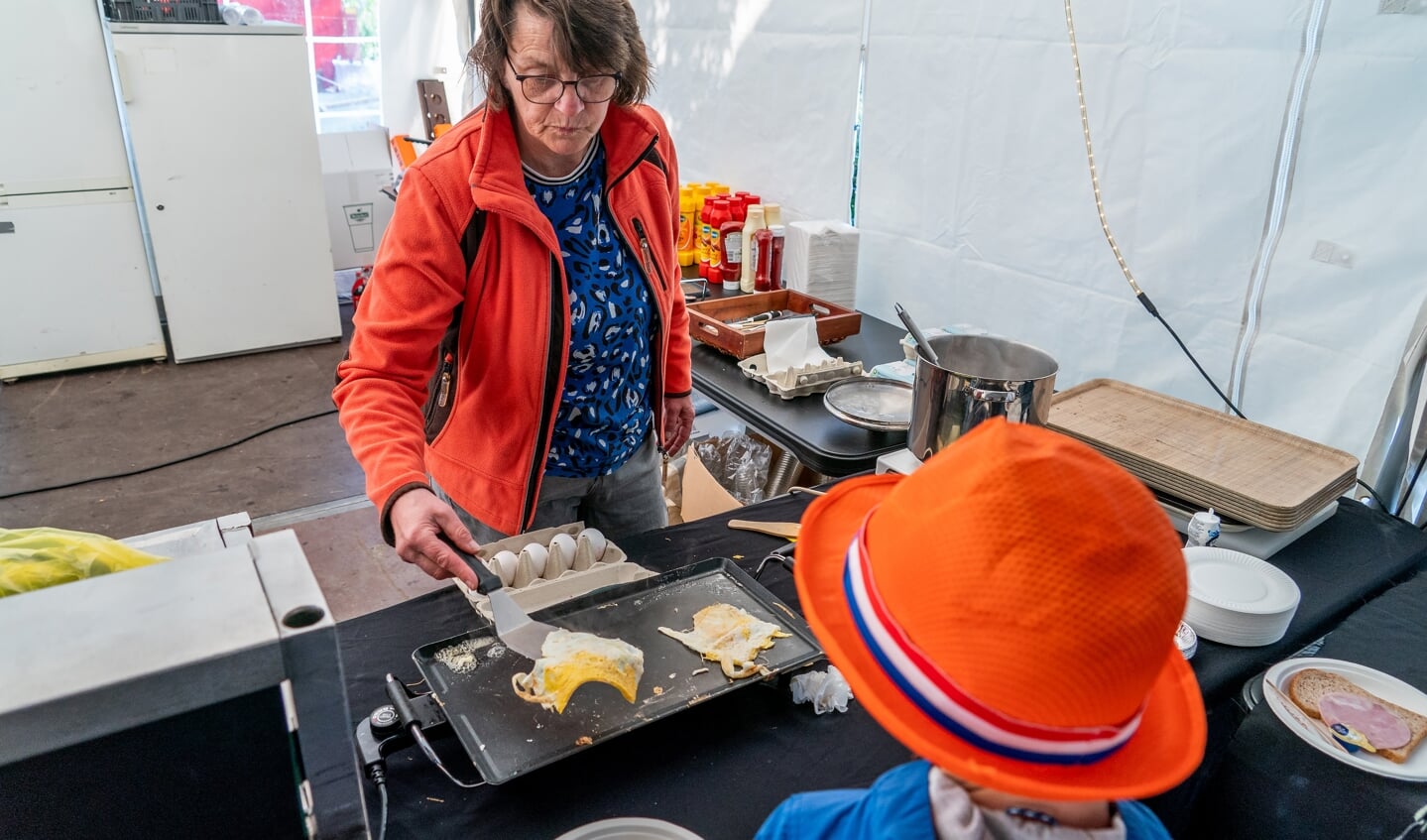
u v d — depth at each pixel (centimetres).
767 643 104
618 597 114
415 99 489
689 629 108
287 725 52
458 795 87
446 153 122
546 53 109
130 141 367
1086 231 188
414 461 113
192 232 379
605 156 134
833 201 251
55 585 55
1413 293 143
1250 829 99
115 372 388
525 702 94
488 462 139
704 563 121
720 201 252
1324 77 147
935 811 50
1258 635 111
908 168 225
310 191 398
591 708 93
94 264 370
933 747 47
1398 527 141
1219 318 170
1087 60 179
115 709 45
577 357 138
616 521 161
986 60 199
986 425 51
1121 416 156
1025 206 199
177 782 50
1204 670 107
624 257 140
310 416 355
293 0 475
